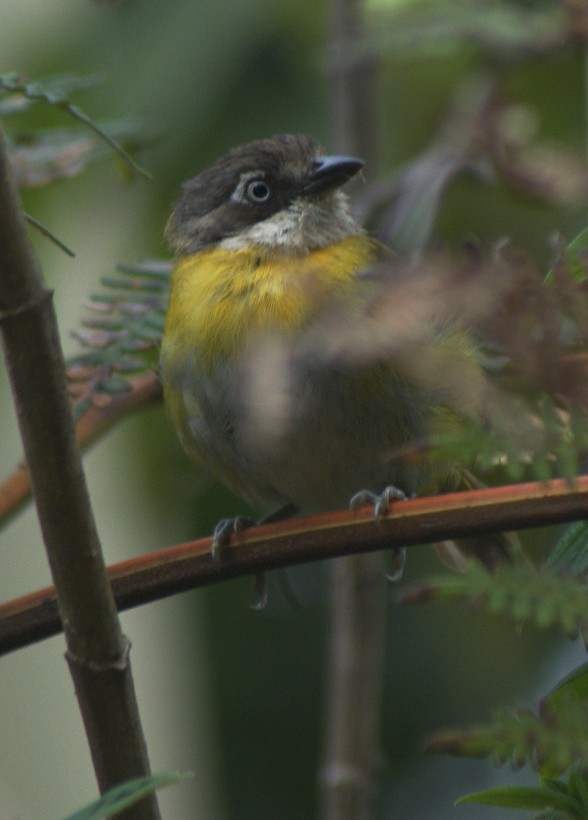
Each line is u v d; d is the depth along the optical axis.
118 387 6.36
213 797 9.06
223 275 7.76
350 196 9.26
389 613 10.73
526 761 2.96
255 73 9.91
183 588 4.33
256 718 10.73
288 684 10.72
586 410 2.79
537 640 9.67
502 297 2.67
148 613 9.19
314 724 10.68
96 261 8.57
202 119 9.27
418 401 6.98
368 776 7.75
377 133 9.11
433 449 2.95
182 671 9.16
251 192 8.53
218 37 8.91
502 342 2.72
